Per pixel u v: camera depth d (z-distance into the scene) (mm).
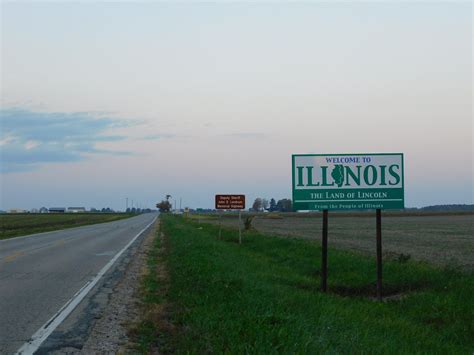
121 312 10383
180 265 16953
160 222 78438
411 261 19797
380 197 13938
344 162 14000
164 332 8734
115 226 62125
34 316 9961
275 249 25594
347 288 15422
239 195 30984
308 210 13945
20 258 21078
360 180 13953
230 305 10055
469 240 38188
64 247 27203
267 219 106938
